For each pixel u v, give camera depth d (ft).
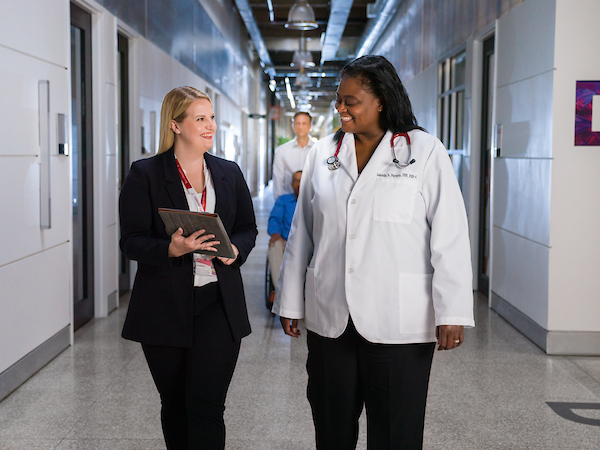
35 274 12.55
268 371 12.94
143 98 21.99
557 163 13.97
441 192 6.13
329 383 6.60
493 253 18.60
